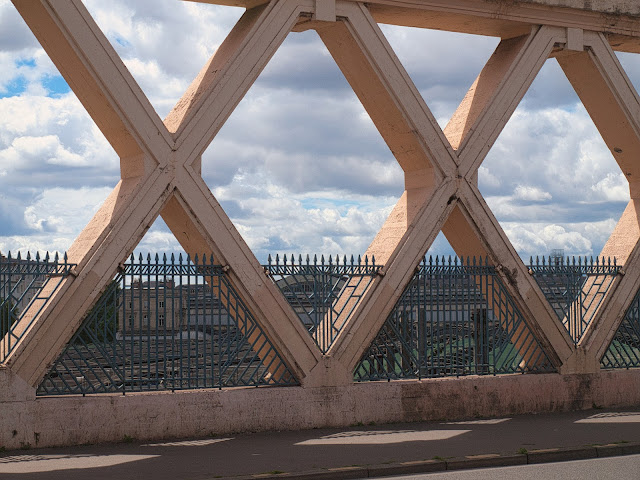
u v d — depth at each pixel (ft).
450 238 49.19
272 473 31.30
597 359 50.52
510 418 46.34
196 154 40.52
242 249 41.34
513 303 48.37
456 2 45.42
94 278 38.24
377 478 32.01
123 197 39.63
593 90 51.55
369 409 43.62
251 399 41.04
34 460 34.27
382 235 46.85
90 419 37.70
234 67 41.16
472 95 48.78
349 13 43.14
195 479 30.17
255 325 41.96
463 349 47.19
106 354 38.96
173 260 40.11
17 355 36.58
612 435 40.55
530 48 48.19
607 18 50.21
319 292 43.39
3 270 36.88
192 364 42.45
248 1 42.57
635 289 52.11
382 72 43.93
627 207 53.93
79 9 37.91
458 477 32.04
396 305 45.19
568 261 50.31
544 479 31.48
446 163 45.85
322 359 42.75
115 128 39.91
